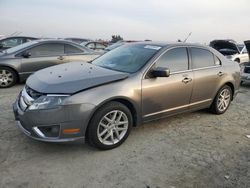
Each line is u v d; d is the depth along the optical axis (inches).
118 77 154.6
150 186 123.0
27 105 141.8
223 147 166.1
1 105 226.1
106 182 124.3
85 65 180.5
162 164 142.1
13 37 478.0
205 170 138.6
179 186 124.4
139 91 159.9
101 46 664.4
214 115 225.9
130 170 134.9
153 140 170.2
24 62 306.2
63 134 138.2
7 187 117.2
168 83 174.9
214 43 542.9
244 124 208.7
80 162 139.9
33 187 118.3
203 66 203.2
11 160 138.3
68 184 121.5
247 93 325.7
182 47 192.2
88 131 146.3
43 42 320.5
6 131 170.9
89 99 140.1
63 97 136.6
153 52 177.8
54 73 159.8
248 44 356.2
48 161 139.3
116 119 155.0
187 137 177.9
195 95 197.0
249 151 162.4
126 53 189.0
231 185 127.2
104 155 148.3
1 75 299.1
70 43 337.7
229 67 223.8
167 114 182.1
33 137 140.1
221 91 220.8
